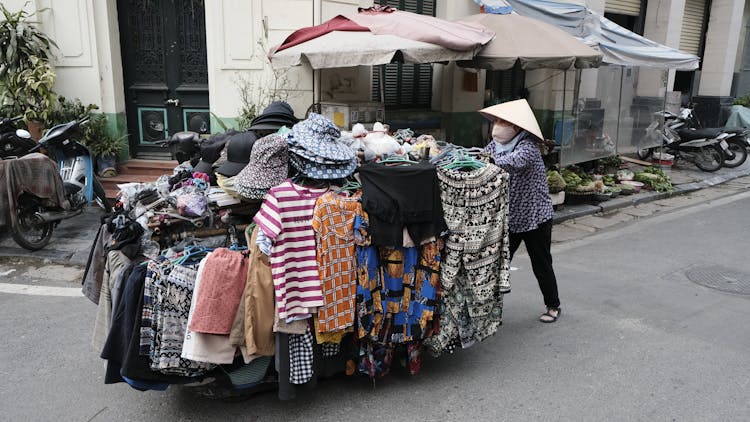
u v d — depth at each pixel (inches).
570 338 169.0
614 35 370.9
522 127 157.6
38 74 279.4
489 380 145.7
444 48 237.3
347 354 137.9
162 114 316.8
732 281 215.6
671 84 540.7
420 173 128.0
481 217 136.5
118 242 125.4
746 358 156.4
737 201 359.3
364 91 315.6
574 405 134.3
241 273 118.0
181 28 306.2
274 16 287.4
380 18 259.4
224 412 130.9
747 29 642.8
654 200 362.0
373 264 129.3
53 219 234.1
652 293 203.8
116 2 303.7
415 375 148.3
